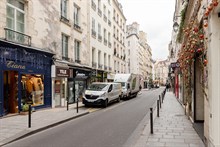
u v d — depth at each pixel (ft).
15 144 23.66
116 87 72.23
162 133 26.73
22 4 46.03
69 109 52.75
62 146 22.65
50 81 54.13
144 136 25.34
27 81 46.57
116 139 25.29
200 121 32.53
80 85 74.90
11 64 40.45
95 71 88.22
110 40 117.08
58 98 59.16
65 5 65.10
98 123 35.73
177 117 38.93
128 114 45.96
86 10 79.87
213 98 17.83
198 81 32.58
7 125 31.96
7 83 42.88
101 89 62.80
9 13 42.09
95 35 90.33
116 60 130.31
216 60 17.87
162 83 428.56
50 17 54.65
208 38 19.25
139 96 107.65
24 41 44.80
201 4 23.30
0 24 38.55
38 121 35.37
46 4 52.95
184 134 26.11
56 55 57.21
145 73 288.92
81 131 29.68
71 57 66.54
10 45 39.86
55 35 56.95
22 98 44.78
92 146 22.54
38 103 50.14
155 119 37.14
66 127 32.65
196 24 25.72
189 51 28.91
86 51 79.46
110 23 116.88
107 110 53.88
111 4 119.75
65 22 62.59
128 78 87.71
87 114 46.83
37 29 49.14
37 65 48.62
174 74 117.80
